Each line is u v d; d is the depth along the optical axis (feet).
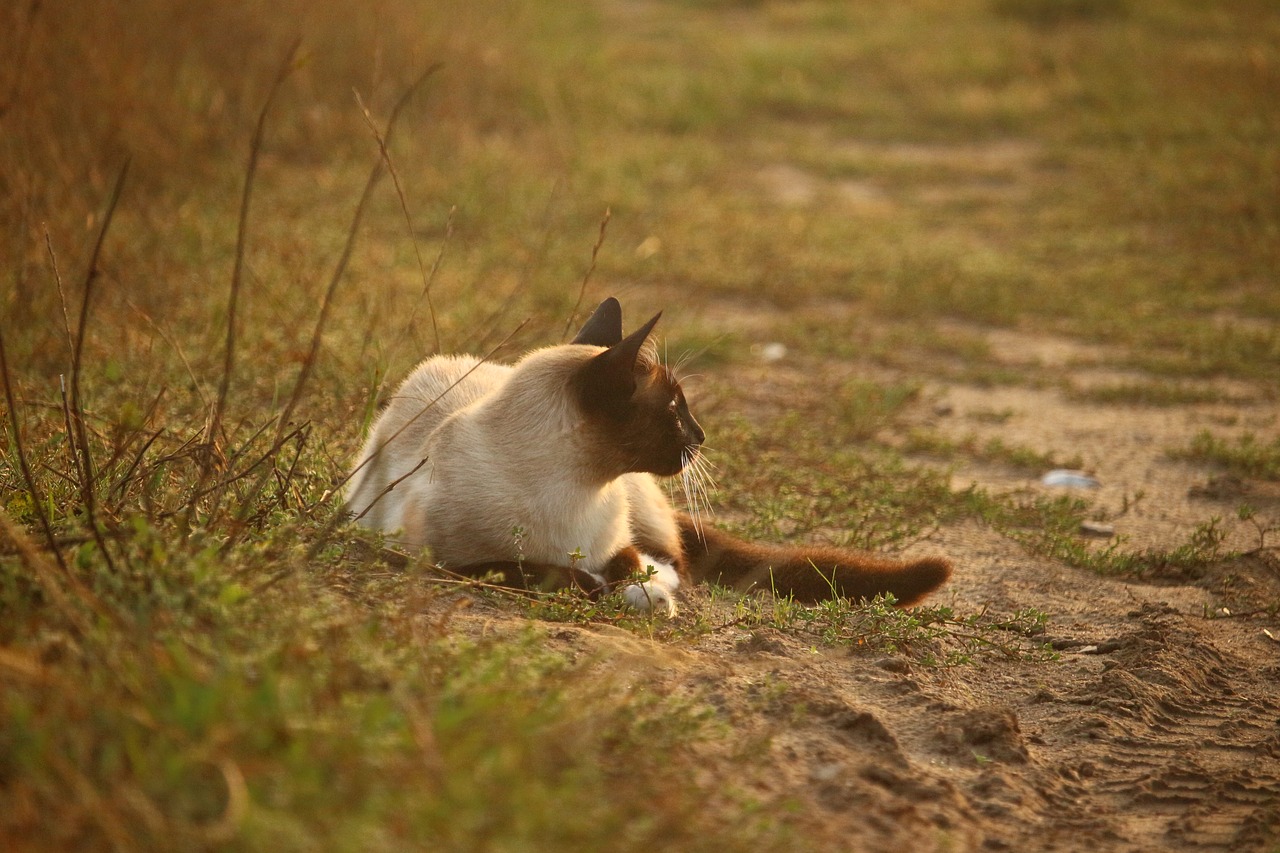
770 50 119.24
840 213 79.30
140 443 28.58
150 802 14.20
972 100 105.81
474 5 93.91
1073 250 72.59
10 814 14.29
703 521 34.76
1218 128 93.45
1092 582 32.48
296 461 25.86
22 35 47.34
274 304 44.09
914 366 54.08
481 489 27.14
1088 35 123.24
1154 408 49.60
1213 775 21.30
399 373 39.37
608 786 16.76
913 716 22.27
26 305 39.65
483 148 78.38
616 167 80.84
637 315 54.60
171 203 55.06
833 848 16.93
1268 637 29.25
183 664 15.92
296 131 70.23
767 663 23.41
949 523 36.50
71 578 17.67
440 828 14.23
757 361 52.95
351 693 16.88
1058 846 18.61
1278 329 58.13
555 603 24.72
